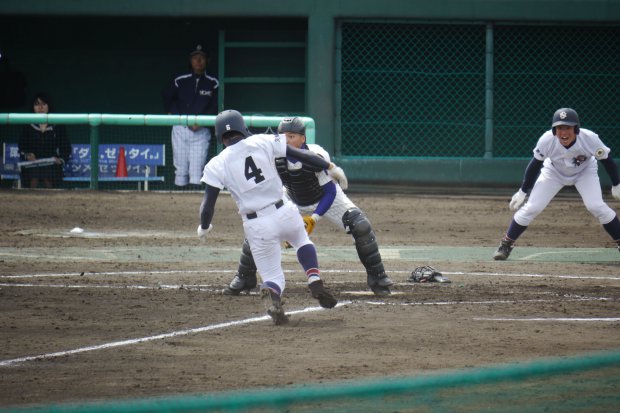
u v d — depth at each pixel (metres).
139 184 68.94
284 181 30.56
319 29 66.94
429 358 22.28
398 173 67.12
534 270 38.22
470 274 36.88
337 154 67.81
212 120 64.56
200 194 64.94
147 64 75.12
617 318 27.42
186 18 69.31
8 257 40.69
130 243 46.06
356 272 37.25
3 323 26.58
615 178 38.91
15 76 73.81
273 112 72.12
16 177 67.31
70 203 60.03
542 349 23.17
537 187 40.12
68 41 74.38
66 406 18.28
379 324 26.44
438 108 70.94
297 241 26.91
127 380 20.34
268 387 19.64
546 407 18.11
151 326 26.25
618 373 20.73
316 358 22.33
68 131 73.56
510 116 71.50
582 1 67.56
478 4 67.31
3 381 20.31
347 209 31.11
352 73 70.31
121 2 67.81
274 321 26.22
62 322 26.77
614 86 71.12
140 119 64.44
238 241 47.44
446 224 54.50
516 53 71.12
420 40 70.31
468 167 67.38
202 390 19.44
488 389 19.41
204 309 28.88
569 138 37.91
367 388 19.45
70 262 39.44
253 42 71.62
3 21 73.25
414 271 35.03
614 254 43.75
